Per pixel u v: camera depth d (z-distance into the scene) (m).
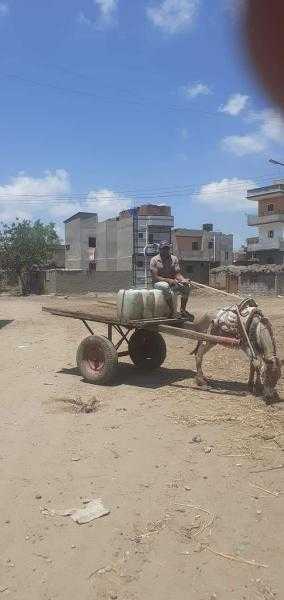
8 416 4.64
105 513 2.83
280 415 4.43
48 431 4.20
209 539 2.59
